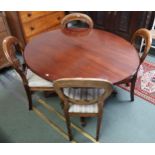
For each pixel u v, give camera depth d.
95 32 2.09
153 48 2.92
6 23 2.47
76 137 1.87
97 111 1.55
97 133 1.74
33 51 1.79
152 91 2.30
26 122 2.03
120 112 2.08
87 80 1.19
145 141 1.81
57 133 1.91
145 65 2.70
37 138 1.88
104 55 1.69
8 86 2.48
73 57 1.68
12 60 1.65
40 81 1.85
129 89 2.35
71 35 2.04
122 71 1.50
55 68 1.56
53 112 2.12
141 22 2.86
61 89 1.32
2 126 2.00
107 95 1.34
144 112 2.07
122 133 1.88
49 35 2.05
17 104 2.24
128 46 1.81
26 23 2.64
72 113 1.58
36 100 2.27
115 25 3.17
